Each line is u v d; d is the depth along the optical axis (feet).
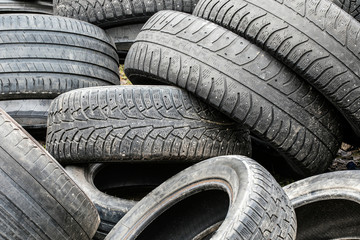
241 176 7.90
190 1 17.46
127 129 10.98
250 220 6.94
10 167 7.29
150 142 10.93
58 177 7.77
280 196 7.66
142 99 11.07
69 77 15.19
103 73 16.17
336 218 9.29
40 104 15.12
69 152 11.59
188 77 10.84
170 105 11.04
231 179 8.19
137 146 10.95
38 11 23.18
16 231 7.26
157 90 11.17
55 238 7.68
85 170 12.60
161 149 10.94
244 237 6.79
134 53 12.37
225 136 11.39
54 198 7.64
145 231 9.74
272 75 10.61
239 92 10.53
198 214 9.74
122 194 13.87
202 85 10.69
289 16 10.46
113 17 17.89
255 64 10.61
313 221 9.61
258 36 10.59
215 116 11.28
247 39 10.89
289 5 10.55
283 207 7.51
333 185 8.89
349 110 10.53
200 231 9.73
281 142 10.76
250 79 10.55
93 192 11.17
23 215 7.30
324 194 8.92
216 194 9.19
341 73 10.32
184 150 11.02
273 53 10.58
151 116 10.98
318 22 10.39
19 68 14.61
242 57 10.64
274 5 10.62
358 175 8.66
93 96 11.36
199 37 11.02
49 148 12.25
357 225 8.95
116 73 17.19
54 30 15.30
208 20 11.66
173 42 11.28
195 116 11.12
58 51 15.17
